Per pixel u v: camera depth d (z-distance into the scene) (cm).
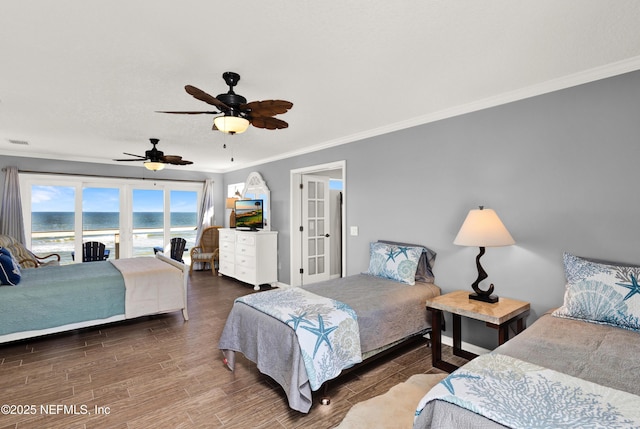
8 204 517
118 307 355
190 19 168
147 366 278
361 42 193
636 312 191
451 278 321
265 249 550
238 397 231
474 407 118
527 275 270
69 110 313
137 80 243
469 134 306
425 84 258
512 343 178
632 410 112
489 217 257
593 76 234
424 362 285
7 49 198
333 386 245
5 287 310
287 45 196
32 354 301
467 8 161
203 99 202
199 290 538
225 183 761
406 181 360
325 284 319
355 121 357
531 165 267
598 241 235
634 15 167
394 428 194
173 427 198
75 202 588
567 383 132
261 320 238
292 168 534
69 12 161
